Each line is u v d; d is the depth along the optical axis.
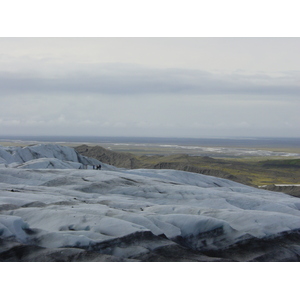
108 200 34.91
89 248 22.20
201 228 27.20
